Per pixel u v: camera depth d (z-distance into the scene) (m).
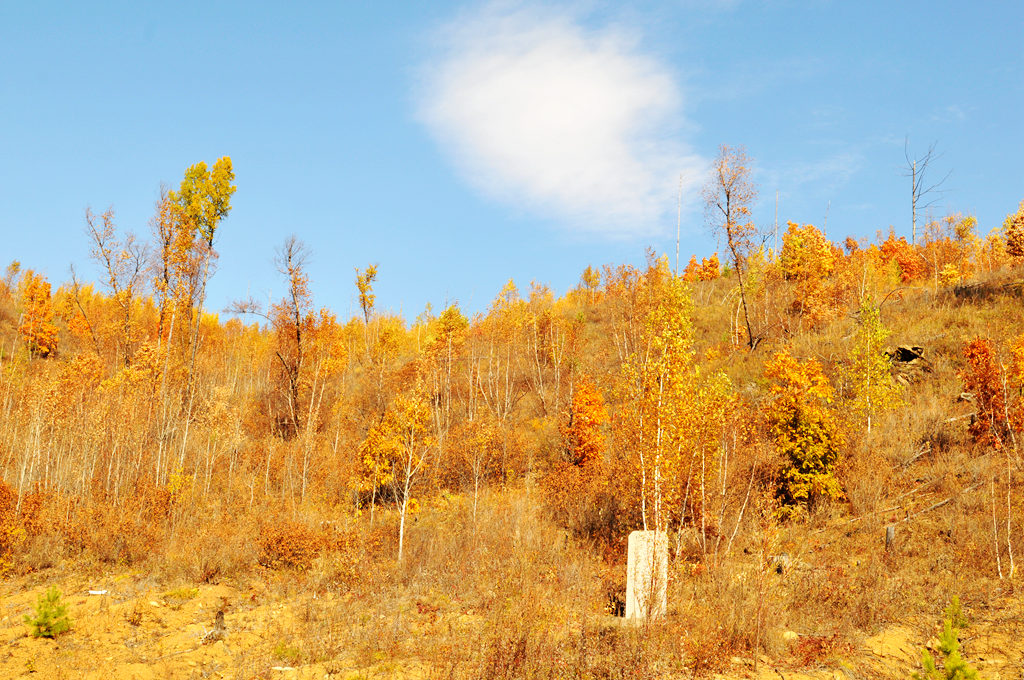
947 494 17.84
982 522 15.72
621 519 19.94
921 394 24.70
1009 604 12.05
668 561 13.36
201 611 13.76
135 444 25.23
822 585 13.53
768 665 10.34
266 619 13.23
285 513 22.00
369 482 24.88
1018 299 29.59
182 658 10.99
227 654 11.26
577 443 26.08
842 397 24.50
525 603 12.45
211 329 56.88
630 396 18.19
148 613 13.33
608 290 53.34
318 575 16.48
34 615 12.95
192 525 19.77
